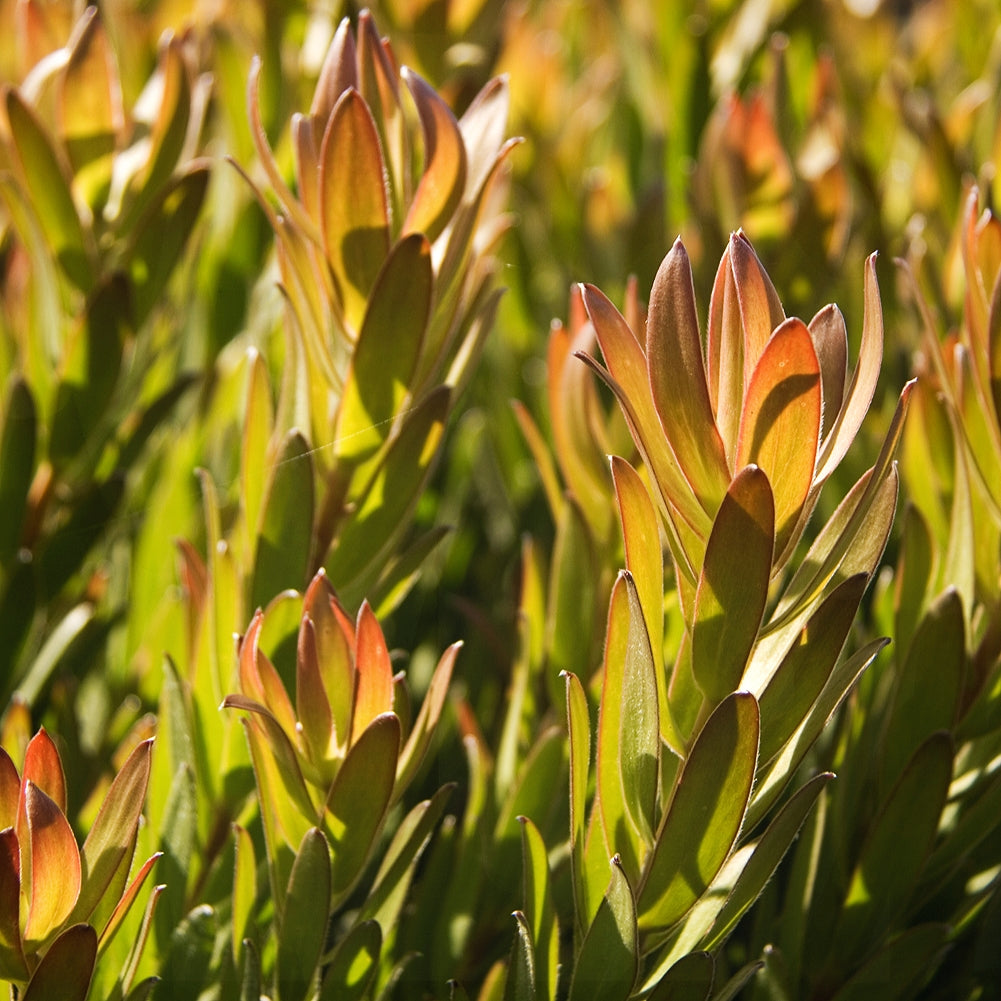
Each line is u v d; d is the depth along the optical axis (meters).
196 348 1.75
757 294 1.46
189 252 1.67
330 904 1.50
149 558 1.67
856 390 1.46
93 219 1.62
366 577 1.55
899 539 1.68
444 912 1.58
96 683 1.68
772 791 1.49
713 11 1.95
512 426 1.84
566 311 1.91
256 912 1.55
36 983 1.46
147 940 1.53
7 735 1.56
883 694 1.59
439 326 1.54
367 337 1.51
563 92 2.48
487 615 1.74
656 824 1.48
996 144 1.68
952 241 1.67
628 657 1.47
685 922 1.50
